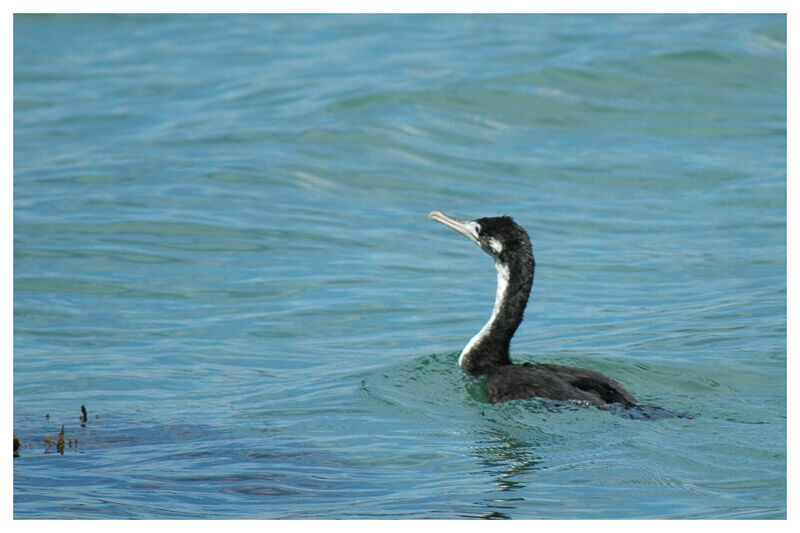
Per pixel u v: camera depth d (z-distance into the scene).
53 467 11.70
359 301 17.92
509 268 14.70
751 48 29.56
